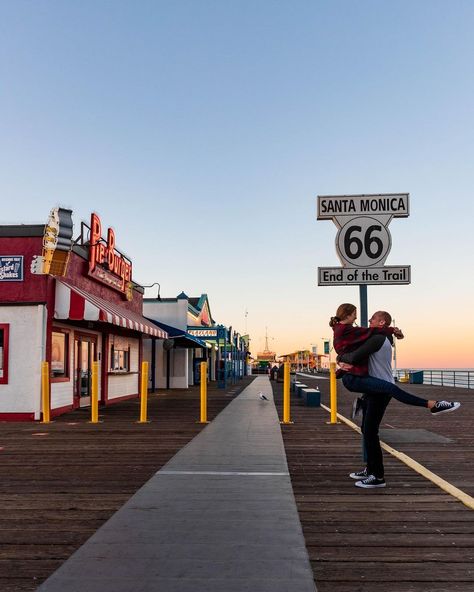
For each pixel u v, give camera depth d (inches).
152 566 142.6
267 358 5359.3
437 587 132.3
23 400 512.4
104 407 652.7
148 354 1155.9
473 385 1269.7
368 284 319.0
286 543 159.8
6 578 138.3
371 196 323.3
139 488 233.3
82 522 185.5
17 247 526.3
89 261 617.6
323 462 291.6
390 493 222.7
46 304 523.5
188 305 1238.9
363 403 251.4
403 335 231.3
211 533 169.0
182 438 381.1
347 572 141.6
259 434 395.9
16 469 274.8
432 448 340.5
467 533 172.4
